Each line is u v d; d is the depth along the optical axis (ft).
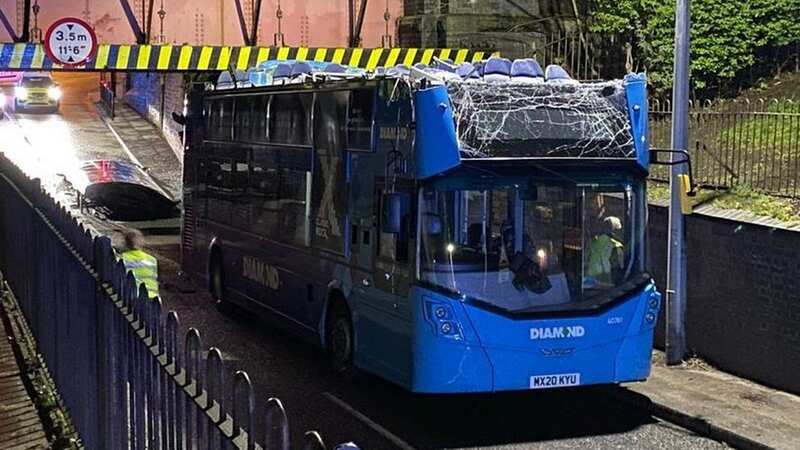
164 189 108.99
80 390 24.81
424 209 34.60
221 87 58.49
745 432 33.65
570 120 35.83
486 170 34.81
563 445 34.01
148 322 17.89
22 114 166.50
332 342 42.65
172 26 65.41
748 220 41.09
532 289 34.88
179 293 63.57
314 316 44.24
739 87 62.54
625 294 35.86
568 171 35.63
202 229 61.41
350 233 40.22
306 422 36.29
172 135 137.08
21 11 61.67
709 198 45.09
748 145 46.98
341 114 41.19
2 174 50.31
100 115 167.02
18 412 29.30
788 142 46.32
